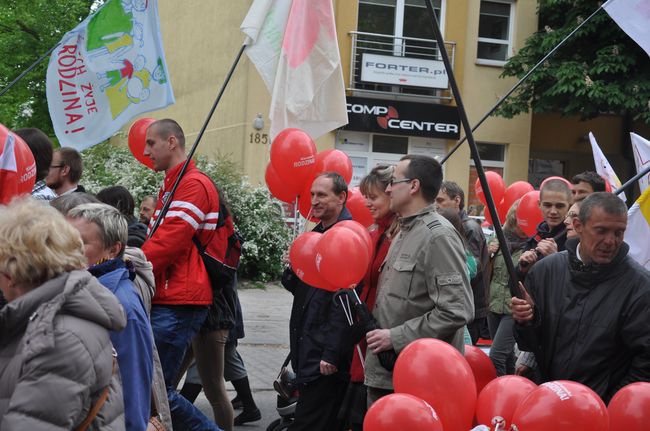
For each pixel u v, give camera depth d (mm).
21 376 2539
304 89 6562
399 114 20562
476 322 6332
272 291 15148
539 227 6301
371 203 4992
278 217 16203
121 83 6234
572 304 3893
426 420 3371
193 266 5195
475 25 20984
